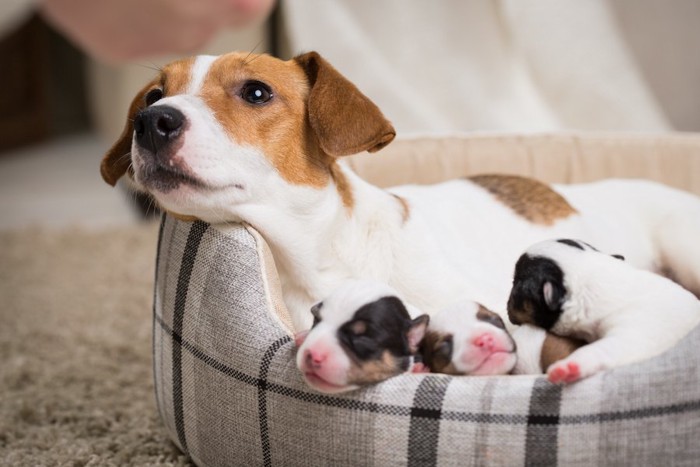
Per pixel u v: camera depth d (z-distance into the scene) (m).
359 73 4.23
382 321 1.87
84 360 3.24
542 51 4.23
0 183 6.18
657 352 1.89
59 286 4.18
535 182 2.95
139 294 4.04
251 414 1.98
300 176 2.23
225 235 2.17
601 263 2.12
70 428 2.65
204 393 2.11
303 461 1.91
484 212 2.77
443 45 4.43
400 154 3.24
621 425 1.73
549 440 1.74
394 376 1.86
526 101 4.54
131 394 2.90
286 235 2.24
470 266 2.57
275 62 2.27
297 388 1.90
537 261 2.16
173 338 2.22
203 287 2.16
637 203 3.03
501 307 2.45
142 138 2.04
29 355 3.31
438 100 4.46
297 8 4.18
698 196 3.31
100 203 5.77
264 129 2.17
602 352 1.83
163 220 2.40
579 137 3.39
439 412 1.78
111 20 2.26
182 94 2.18
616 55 4.28
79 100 7.52
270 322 2.03
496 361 1.97
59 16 2.24
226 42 4.57
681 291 2.06
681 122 4.89
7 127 6.91
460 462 1.77
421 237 2.49
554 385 1.77
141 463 2.33
